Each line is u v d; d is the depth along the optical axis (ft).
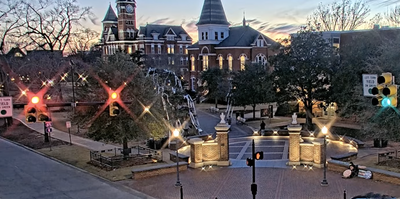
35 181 73.46
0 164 88.63
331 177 72.49
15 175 78.18
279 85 140.05
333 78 126.31
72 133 134.41
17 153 102.06
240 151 103.50
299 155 83.41
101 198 63.10
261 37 263.49
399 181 64.69
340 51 138.41
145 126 85.71
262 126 133.69
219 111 203.92
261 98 164.45
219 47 269.85
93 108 84.69
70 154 98.32
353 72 116.26
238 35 270.87
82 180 73.77
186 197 63.26
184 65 375.04
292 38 139.74
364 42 118.93
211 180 73.46
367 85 47.78
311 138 118.73
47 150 104.37
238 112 188.75
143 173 74.74
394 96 39.27
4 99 51.42
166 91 136.36
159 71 196.85
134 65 90.68
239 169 82.02
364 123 89.40
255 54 262.47
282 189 66.54
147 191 66.64
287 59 135.44
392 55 81.61
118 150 103.45
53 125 153.17
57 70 201.16
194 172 79.77
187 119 155.22
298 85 137.59
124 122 84.53
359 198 51.80
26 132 137.49
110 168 81.41
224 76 216.95
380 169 71.15
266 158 93.30
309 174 75.77
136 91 84.74
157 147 106.22
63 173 79.25
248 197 62.80
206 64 275.80
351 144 103.96
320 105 139.33
